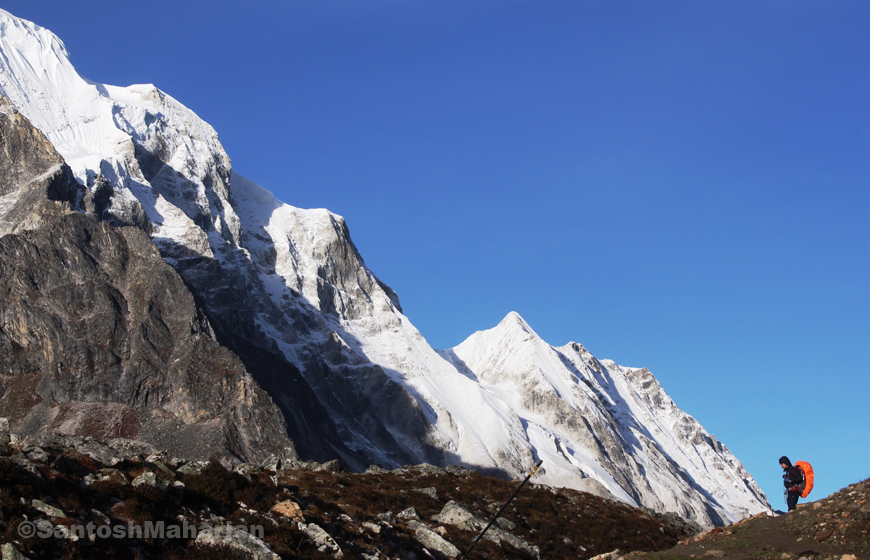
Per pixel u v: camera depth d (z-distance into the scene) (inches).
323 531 1652.3
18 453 1524.4
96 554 1278.3
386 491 2600.9
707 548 1576.0
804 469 1715.1
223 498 1660.9
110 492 1450.5
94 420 5738.2
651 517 3319.4
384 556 1731.1
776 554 1438.2
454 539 2146.9
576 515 2994.6
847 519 1451.8
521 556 2228.1
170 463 1818.4
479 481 3176.7
